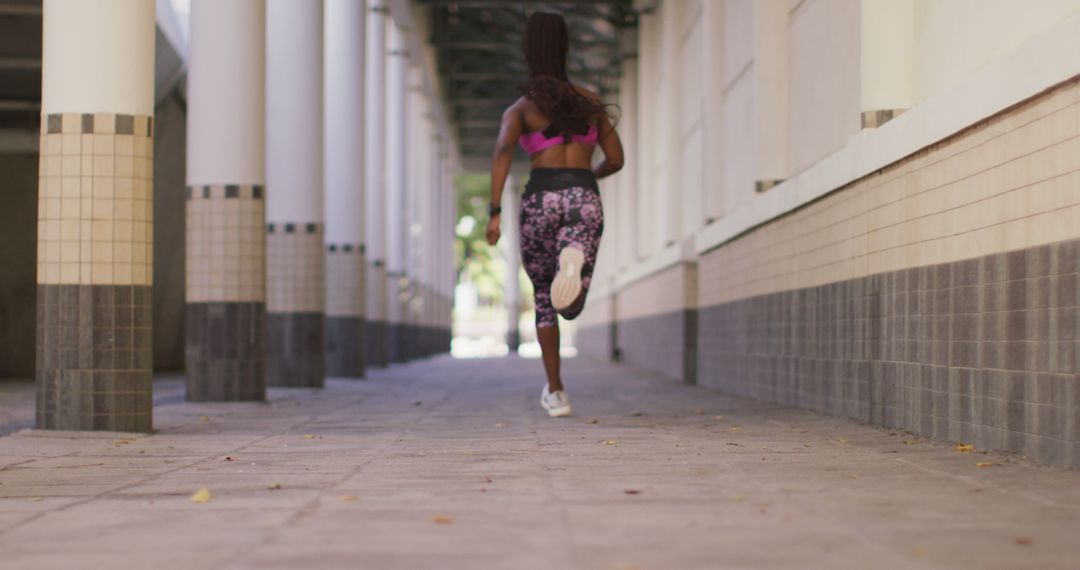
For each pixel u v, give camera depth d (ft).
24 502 13.14
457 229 222.07
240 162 35.88
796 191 32.22
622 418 27.25
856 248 26.63
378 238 74.23
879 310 24.82
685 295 56.54
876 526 10.92
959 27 21.95
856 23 28.73
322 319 47.60
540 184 24.36
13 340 60.34
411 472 15.72
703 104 52.54
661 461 17.02
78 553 9.78
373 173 73.92
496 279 266.16
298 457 18.20
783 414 29.35
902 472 15.56
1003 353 18.26
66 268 23.49
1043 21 18.08
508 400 36.32
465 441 20.89
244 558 9.44
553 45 24.59
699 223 57.11
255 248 35.96
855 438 21.49
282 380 46.70
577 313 23.71
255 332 35.86
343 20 58.75
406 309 92.27
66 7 23.47
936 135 20.84
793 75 36.55
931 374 21.59
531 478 14.84
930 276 21.63
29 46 51.21
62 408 23.47
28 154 60.03
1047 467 16.19
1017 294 17.71
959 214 20.15
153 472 16.31
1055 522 11.20
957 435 20.26
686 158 63.41
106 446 20.81
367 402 35.65
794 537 10.30
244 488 14.16
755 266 38.63
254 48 36.19
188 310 35.94
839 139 30.50
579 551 9.63
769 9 37.78
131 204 23.67
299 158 47.21
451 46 101.24
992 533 10.54
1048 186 16.62
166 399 37.40
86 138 23.47
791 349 33.24
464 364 90.22
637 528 10.81
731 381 42.57
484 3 86.89
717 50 50.24
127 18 23.58
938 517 11.50
